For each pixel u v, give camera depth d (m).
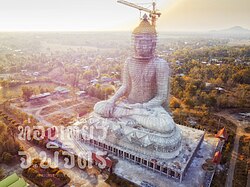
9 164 44.22
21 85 97.00
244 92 81.81
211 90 86.00
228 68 114.56
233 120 65.69
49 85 98.38
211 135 55.56
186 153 43.84
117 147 45.31
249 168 44.12
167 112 46.47
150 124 43.03
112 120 47.91
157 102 47.34
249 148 50.53
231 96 81.44
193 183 39.09
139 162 43.47
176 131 44.53
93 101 79.81
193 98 75.62
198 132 52.53
